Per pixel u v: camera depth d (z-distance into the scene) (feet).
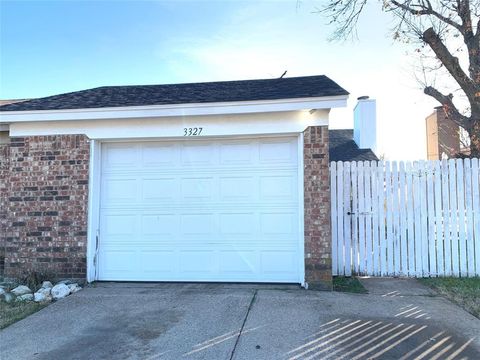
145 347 15.37
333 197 26.81
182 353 14.76
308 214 23.56
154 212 25.62
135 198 25.77
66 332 17.11
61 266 25.16
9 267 25.62
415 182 26.40
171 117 24.91
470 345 15.21
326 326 17.11
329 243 23.26
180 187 25.55
